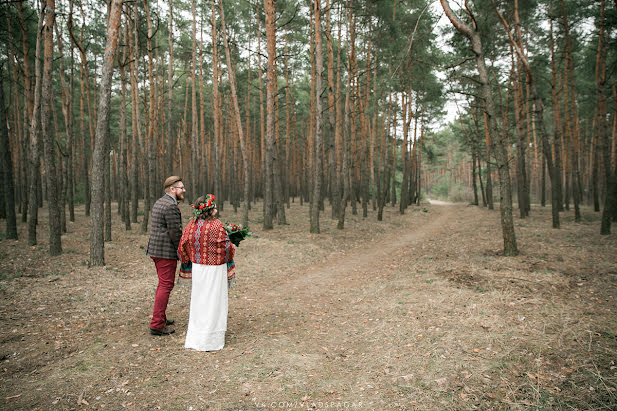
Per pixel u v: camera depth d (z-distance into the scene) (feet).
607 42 44.16
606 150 42.55
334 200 63.05
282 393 9.65
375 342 13.07
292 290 22.02
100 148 24.39
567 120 64.28
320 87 44.32
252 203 98.07
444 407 8.77
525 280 19.34
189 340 12.47
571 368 10.02
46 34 26.14
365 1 54.44
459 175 252.83
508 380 9.75
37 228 42.78
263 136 72.33
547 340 11.82
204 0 67.51
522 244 31.71
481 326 13.52
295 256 32.50
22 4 39.29
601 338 11.64
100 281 21.11
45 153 27.35
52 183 27.78
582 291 17.06
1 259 25.84
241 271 26.50
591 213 60.85
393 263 29.32
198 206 12.51
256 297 20.29
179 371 10.80
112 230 44.68
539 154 110.32
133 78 45.32
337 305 18.49
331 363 11.53
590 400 8.56
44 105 27.35
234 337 13.80
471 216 72.23
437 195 206.59
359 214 72.90
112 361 11.35
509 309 15.15
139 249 32.48
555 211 42.34
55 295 18.02
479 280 20.15
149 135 42.19
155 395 9.45
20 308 15.94
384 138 68.49
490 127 26.73
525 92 64.39
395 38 54.54
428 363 11.04
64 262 25.88
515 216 62.75
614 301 15.23
